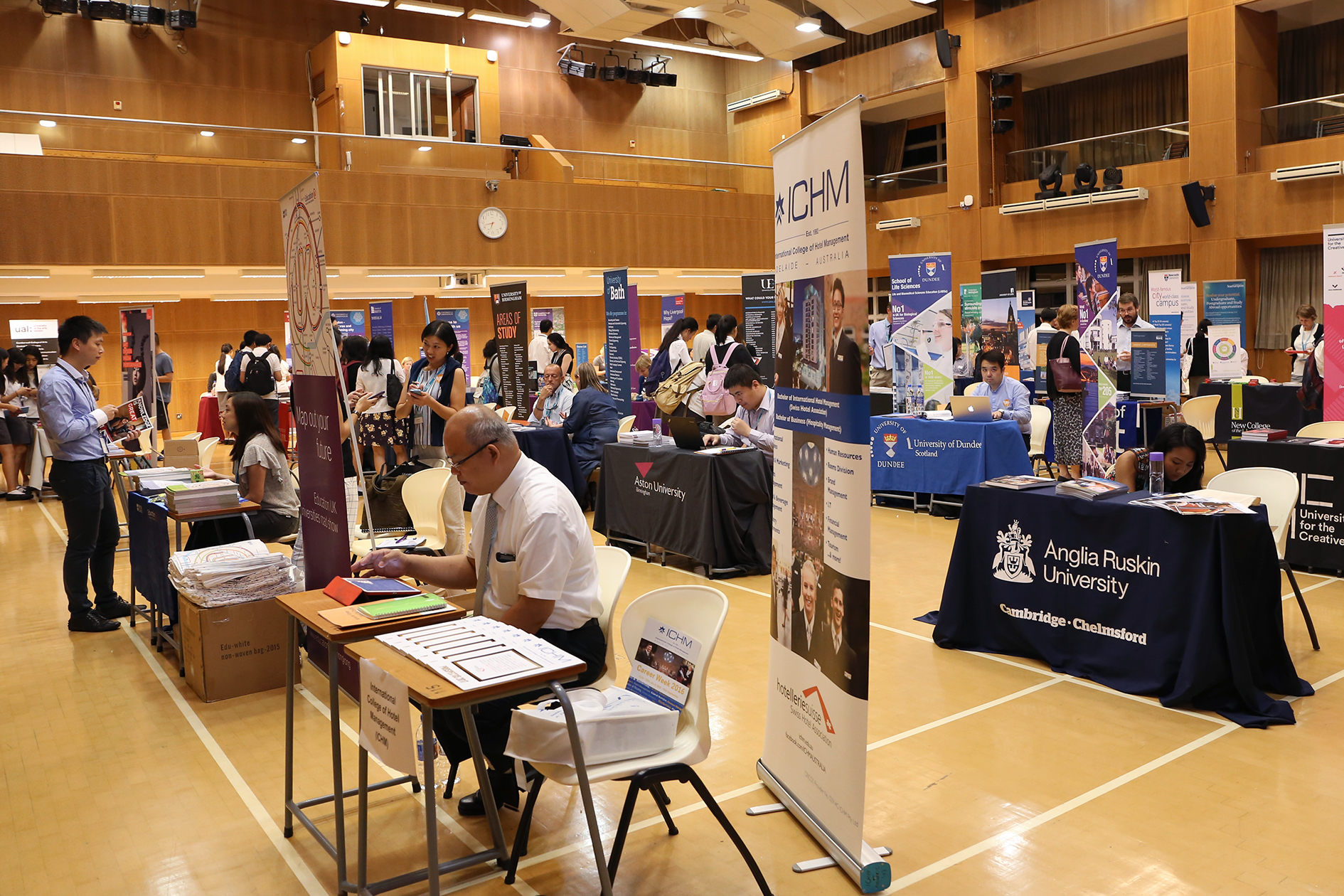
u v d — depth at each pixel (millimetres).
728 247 18094
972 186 16906
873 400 10773
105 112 15789
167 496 4492
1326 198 12984
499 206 15727
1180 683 3674
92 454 5062
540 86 19422
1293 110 13641
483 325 18312
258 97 16984
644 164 17156
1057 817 2865
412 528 5188
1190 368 12180
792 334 2867
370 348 6945
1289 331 14375
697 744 2447
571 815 2984
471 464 2678
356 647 2344
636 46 20344
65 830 2975
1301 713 3604
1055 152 16219
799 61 19844
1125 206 15047
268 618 4203
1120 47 15477
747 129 21203
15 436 9586
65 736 3730
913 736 3502
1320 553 5629
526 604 2619
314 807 3090
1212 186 14078
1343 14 14586
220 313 16391
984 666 4262
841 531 2520
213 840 2893
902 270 9297
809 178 2689
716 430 6902
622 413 9172
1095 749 3348
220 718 3910
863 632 2438
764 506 6059
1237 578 3639
